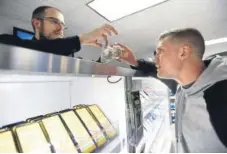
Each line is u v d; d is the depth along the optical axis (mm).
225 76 907
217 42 5070
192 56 1041
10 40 487
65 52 584
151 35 3941
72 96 1506
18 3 2238
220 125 882
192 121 1054
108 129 1243
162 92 3324
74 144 940
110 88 1496
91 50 3615
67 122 1032
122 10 2643
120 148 1260
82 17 2816
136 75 1250
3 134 751
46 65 485
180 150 1226
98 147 1062
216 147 929
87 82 1487
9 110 1080
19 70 477
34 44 506
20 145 763
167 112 3232
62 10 2539
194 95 1021
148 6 2566
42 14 1008
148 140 1800
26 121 949
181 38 1043
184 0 2480
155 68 1391
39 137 845
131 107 1476
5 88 1068
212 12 2895
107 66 747
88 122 1160
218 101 894
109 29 724
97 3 2402
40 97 1269
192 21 3246
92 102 1494
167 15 2928
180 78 1126
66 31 3344
